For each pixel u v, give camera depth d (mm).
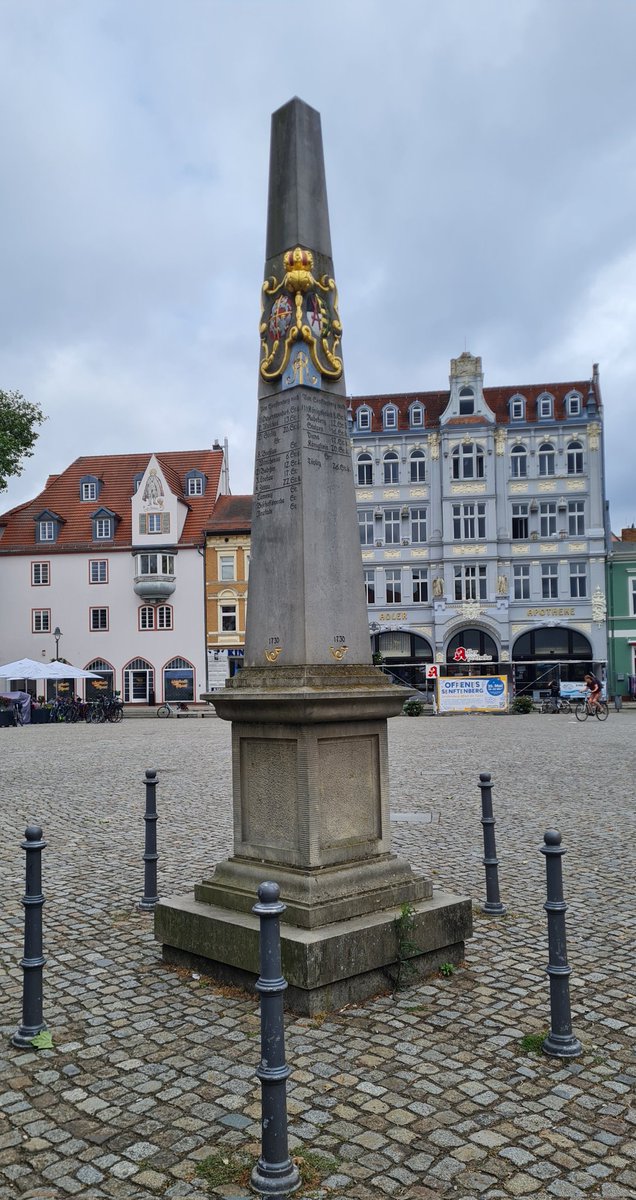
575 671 49219
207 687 51781
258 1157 3650
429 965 5734
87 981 5797
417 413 51562
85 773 17984
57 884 8562
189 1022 5059
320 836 5559
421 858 9438
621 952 6332
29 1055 4688
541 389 51312
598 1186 3445
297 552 5902
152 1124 3939
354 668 5953
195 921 5777
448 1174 3521
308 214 6434
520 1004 5293
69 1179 3535
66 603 53312
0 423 41500
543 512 49938
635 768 17547
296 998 5094
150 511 52688
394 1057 4543
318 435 6141
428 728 29828
